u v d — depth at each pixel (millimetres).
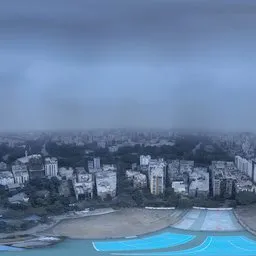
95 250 73062
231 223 85500
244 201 94875
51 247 73812
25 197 95438
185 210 92312
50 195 96250
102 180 103312
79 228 82250
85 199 96188
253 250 73438
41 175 107500
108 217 88188
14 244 75375
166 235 79938
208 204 94312
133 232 80875
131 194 98438
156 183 99688
